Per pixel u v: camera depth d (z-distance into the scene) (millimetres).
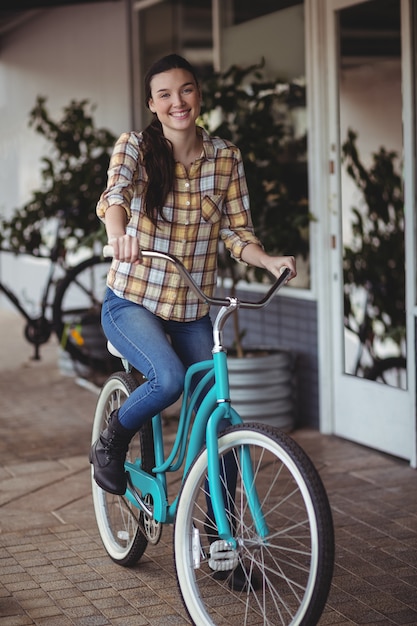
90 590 3801
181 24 7895
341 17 5918
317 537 2893
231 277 6504
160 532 3623
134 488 3836
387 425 5633
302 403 6395
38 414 6926
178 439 3535
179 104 3324
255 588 3699
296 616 2965
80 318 7875
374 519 4570
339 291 6016
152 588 3811
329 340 6082
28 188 12156
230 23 7141
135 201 3461
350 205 6059
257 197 6078
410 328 5352
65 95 10633
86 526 4570
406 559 4062
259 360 6008
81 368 8078
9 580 3914
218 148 3479
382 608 3570
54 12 10773
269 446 3074
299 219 6016
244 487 3238
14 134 12516
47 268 11477
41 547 4297
